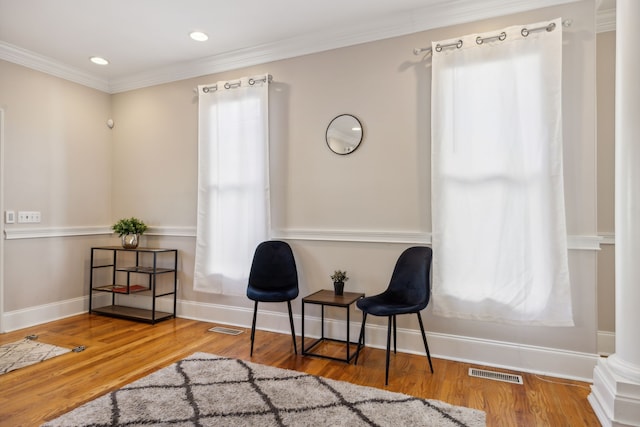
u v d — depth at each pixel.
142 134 4.20
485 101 2.65
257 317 3.54
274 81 3.50
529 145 2.53
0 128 3.40
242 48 3.52
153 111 4.14
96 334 3.34
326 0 2.74
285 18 2.99
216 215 3.63
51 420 1.92
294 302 3.39
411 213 2.97
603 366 2.08
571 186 2.52
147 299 4.15
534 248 2.51
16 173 3.53
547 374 2.55
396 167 3.02
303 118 3.38
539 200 2.50
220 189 3.61
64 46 3.46
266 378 2.42
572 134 2.52
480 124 2.66
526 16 2.65
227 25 3.10
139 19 3.00
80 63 3.85
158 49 3.54
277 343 3.14
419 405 2.08
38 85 3.70
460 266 2.69
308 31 3.20
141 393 2.19
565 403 2.16
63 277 3.91
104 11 2.88
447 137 2.75
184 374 2.47
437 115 2.77
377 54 3.09
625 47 1.97
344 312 3.18
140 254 4.22
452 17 2.82
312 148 3.34
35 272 3.66
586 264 2.50
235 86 3.55
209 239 3.65
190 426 1.86
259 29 3.17
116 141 4.36
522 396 2.24
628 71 1.95
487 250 2.62
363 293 3.08
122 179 4.32
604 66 2.94
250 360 2.75
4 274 3.41
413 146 2.97
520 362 2.63
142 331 3.45
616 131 2.06
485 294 2.62
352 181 3.18
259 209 3.44
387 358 2.40
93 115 4.22
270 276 3.18
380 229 3.07
